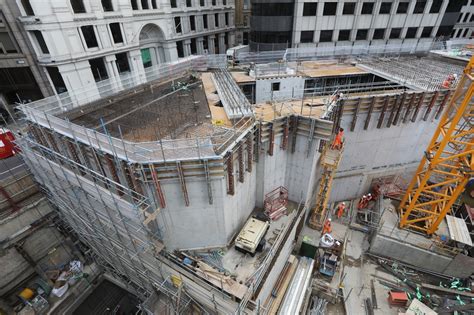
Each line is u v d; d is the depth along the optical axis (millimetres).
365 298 22641
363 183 30984
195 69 32062
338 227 28609
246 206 22156
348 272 24719
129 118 20828
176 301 18234
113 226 18656
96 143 17000
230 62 35281
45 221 24859
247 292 16844
